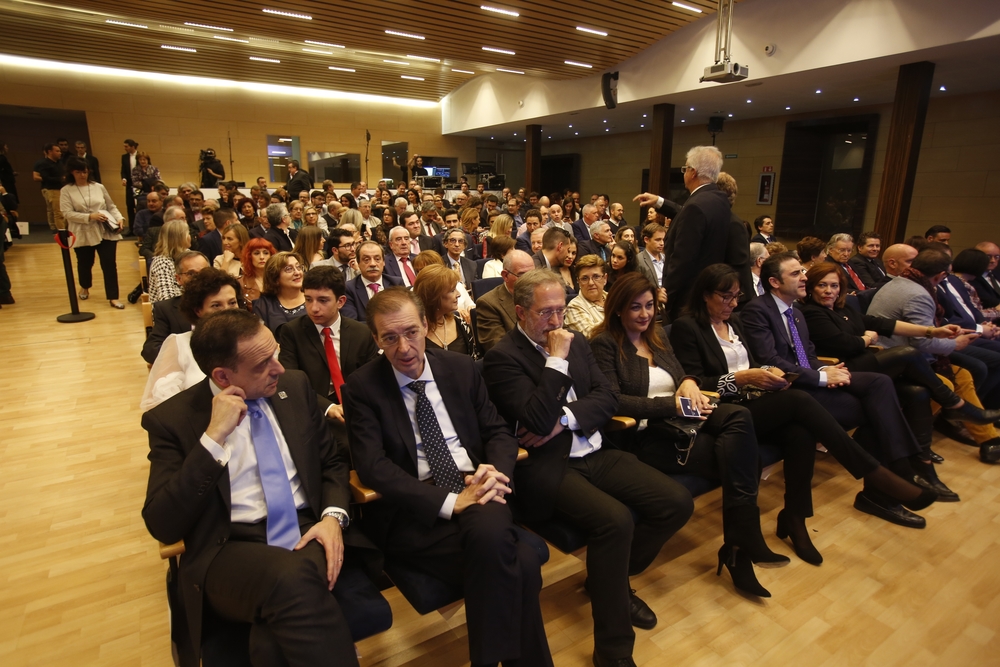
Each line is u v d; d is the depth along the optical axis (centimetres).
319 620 123
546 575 213
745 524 195
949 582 207
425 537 153
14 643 171
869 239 478
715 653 174
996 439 301
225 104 1248
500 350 196
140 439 307
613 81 959
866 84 778
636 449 219
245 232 434
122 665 164
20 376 395
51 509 241
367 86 1327
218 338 136
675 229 279
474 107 1347
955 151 856
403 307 157
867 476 216
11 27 911
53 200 870
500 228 565
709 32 794
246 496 144
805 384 251
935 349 304
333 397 228
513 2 716
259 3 719
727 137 1180
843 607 194
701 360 244
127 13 750
